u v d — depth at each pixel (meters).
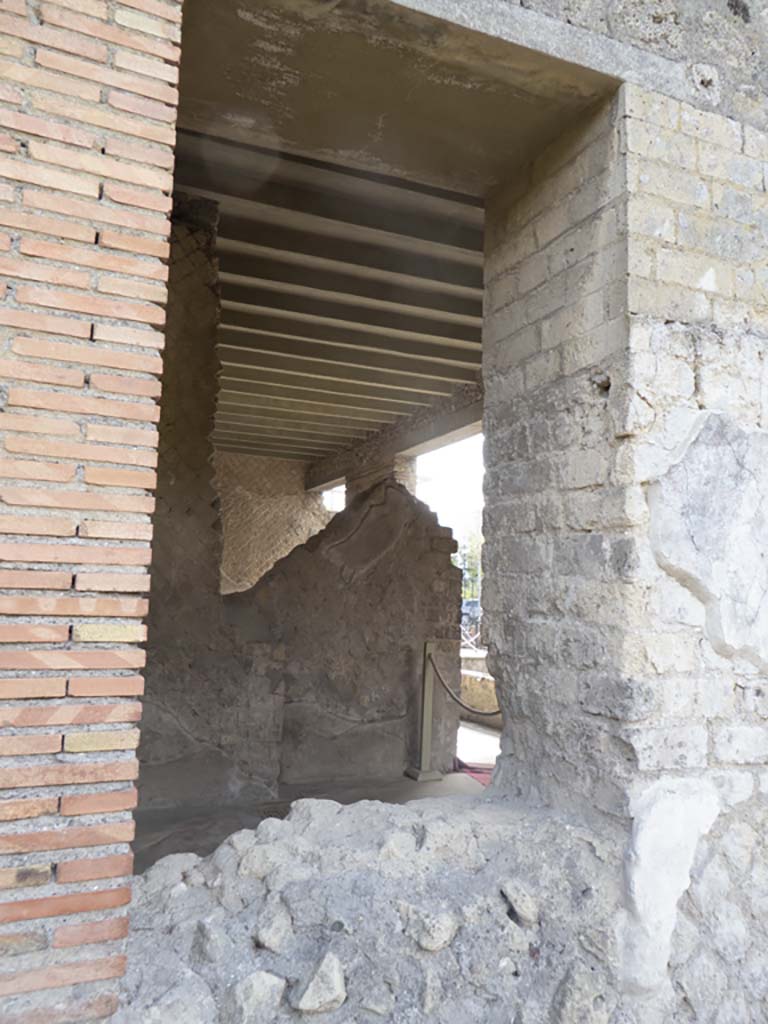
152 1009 1.84
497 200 3.24
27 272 1.77
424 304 6.68
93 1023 1.74
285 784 5.84
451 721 6.46
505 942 2.20
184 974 1.97
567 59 2.47
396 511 6.45
